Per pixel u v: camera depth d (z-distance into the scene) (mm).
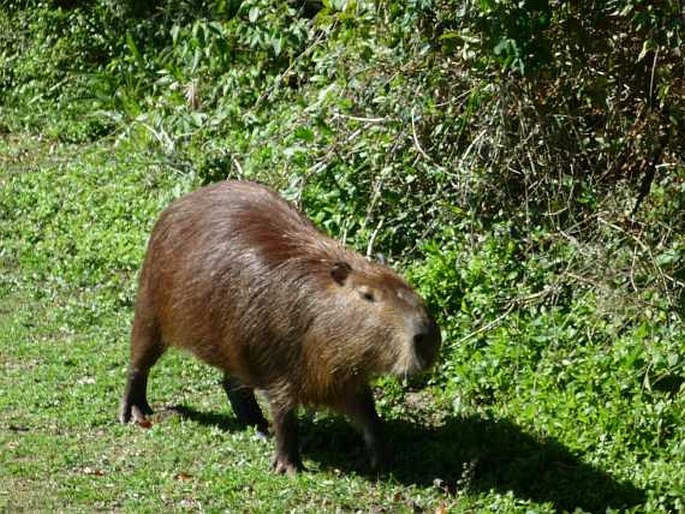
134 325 8156
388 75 10016
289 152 10023
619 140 9430
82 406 8414
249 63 11797
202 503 6922
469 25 9008
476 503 6918
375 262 7371
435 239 9797
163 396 8664
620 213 9289
